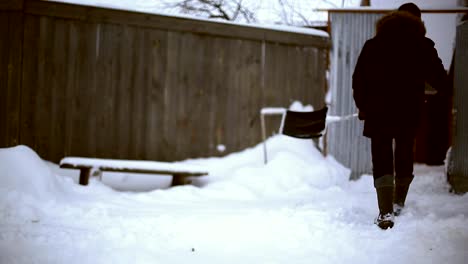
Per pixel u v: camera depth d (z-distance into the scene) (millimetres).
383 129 3814
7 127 7109
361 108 3994
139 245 3094
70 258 2732
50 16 7246
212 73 7930
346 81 8398
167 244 3145
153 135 7637
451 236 3113
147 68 7629
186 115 7793
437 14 8367
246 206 5121
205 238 3322
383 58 3906
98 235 3332
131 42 7566
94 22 7414
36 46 7207
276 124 8258
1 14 7129
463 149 5344
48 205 4457
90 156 7383
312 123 6926
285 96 8305
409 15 3988
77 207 4574
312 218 3891
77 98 7352
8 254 2807
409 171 4039
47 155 7242
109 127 7469
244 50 8094
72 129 7328
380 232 3361
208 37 7910
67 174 7152
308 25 10492
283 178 7086
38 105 7215
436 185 6336
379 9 8266
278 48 8266
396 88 3873
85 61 7387
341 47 8414
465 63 5355
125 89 7535
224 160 7867
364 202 4887
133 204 5148
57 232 3420
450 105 9797
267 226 3658
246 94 8102
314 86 8438
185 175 6734
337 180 7453
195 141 7832
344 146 8297
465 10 7984
